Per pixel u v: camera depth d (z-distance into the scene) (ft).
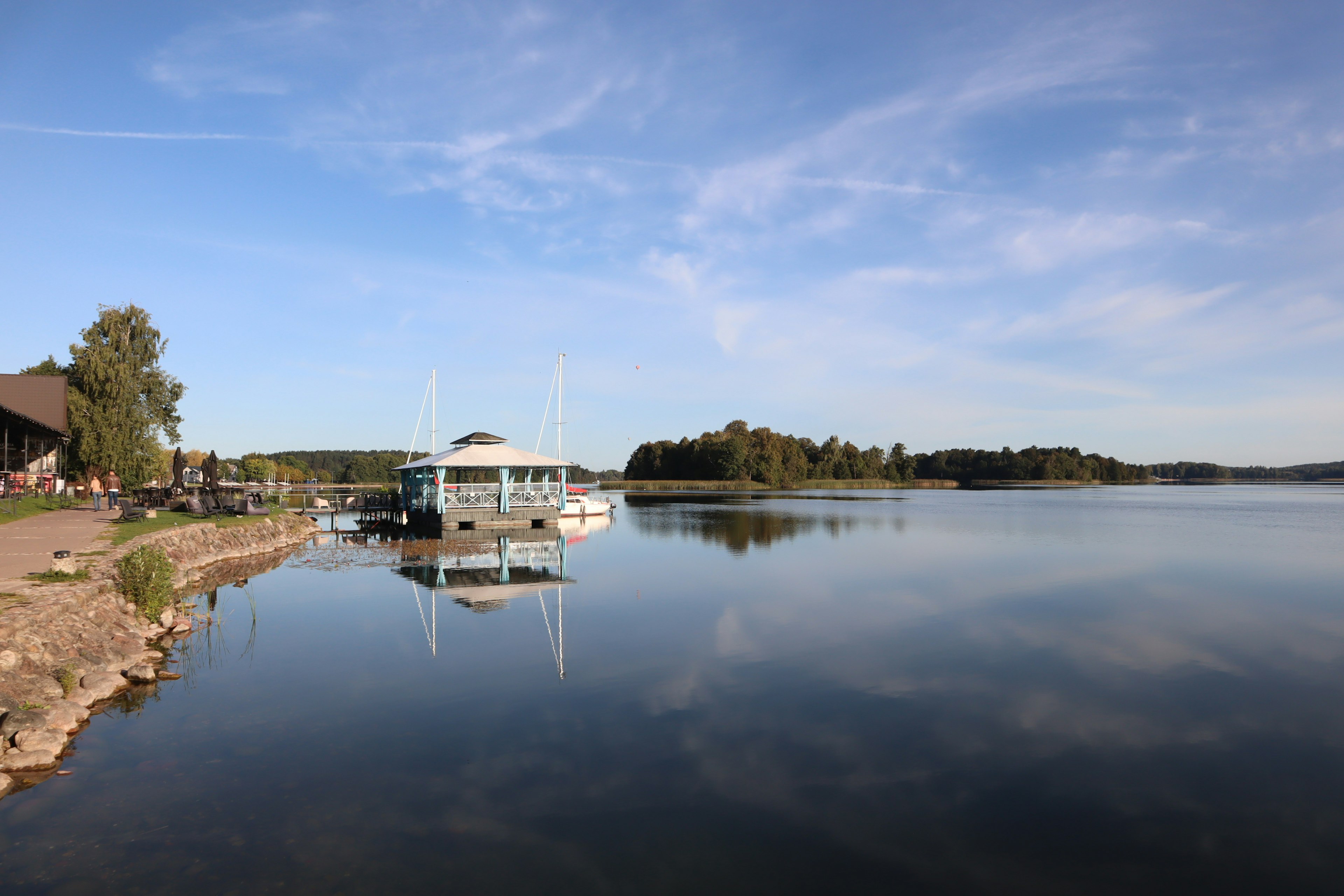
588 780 27.91
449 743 31.63
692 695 38.58
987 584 78.07
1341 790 27.78
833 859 22.50
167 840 22.84
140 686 39.17
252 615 59.21
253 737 31.91
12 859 21.57
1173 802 26.68
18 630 34.04
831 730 33.68
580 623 57.06
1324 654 47.98
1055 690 39.91
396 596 68.95
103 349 144.46
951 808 26.02
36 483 116.16
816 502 307.17
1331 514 227.61
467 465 136.77
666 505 267.39
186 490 150.00
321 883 20.65
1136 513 228.84
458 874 21.29
